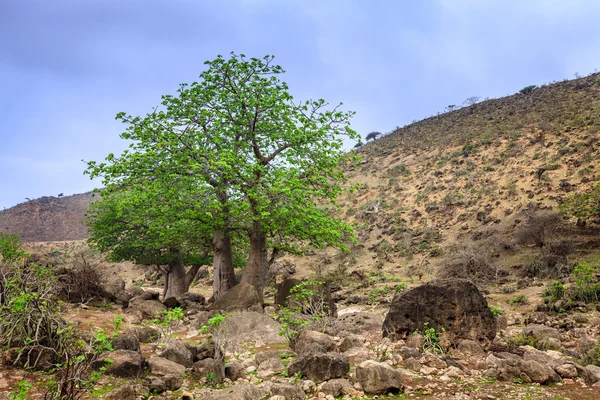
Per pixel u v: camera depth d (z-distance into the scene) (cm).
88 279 1439
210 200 1717
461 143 5366
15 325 628
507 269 2339
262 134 1816
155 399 559
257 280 1702
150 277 4050
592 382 593
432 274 2628
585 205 2642
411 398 552
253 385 561
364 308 1727
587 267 1438
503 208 3212
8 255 1095
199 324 1198
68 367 494
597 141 3553
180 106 1744
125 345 700
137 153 1612
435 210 3762
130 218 1986
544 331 945
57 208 12062
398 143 6762
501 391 567
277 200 1666
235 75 1802
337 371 627
